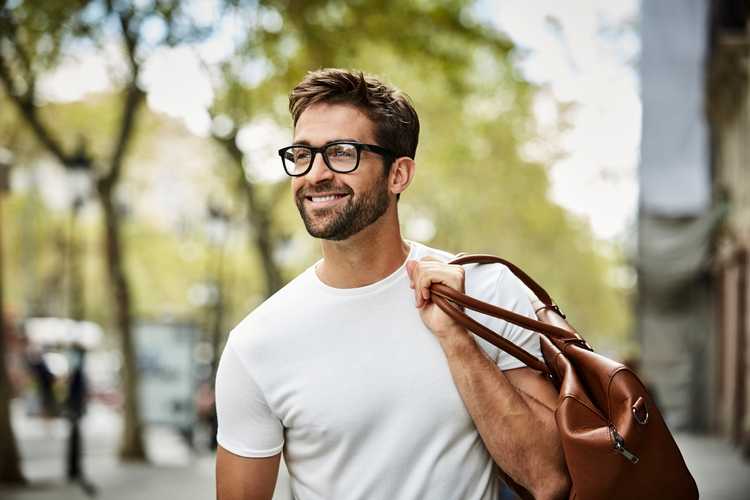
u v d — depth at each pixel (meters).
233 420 3.09
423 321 2.99
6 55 15.36
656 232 23.81
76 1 14.33
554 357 2.93
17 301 47.97
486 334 2.91
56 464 18.17
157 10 14.73
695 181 21.58
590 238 52.66
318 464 3.01
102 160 22.48
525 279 3.21
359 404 2.94
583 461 2.74
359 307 3.00
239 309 42.50
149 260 44.91
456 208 41.88
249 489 3.10
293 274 34.66
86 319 49.38
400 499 2.94
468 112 30.69
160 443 25.39
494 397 2.87
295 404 2.98
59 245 36.75
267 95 19.30
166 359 21.94
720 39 20.25
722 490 13.46
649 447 2.75
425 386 2.93
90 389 37.72
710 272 24.73
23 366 36.94
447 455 2.95
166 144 29.39
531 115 32.75
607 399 2.80
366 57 20.41
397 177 3.03
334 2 15.94
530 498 2.96
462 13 16.44
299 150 2.98
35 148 24.70
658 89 21.23
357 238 2.98
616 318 65.75
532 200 41.47
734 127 22.39
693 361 24.94
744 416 20.88
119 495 13.93
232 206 28.42
